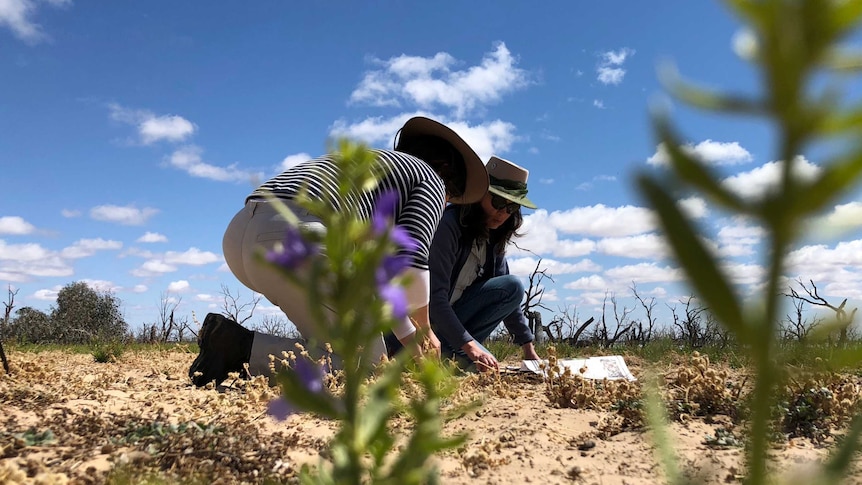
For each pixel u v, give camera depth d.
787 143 0.45
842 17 0.43
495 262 5.92
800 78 0.43
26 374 4.01
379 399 0.86
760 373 0.51
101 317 21.38
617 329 12.36
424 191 4.11
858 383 3.68
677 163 0.45
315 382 0.84
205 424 2.78
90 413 2.94
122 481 1.96
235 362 4.14
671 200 0.46
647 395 0.77
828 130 0.44
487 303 5.74
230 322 4.13
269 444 2.55
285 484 2.03
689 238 0.45
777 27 0.44
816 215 0.45
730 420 3.14
